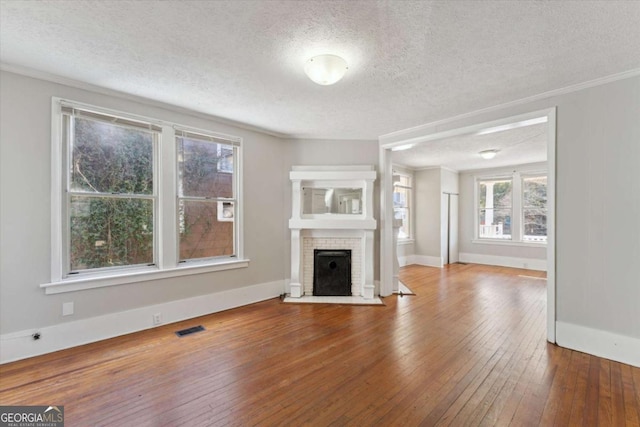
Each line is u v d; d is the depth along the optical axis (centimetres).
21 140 246
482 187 749
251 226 410
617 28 187
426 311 375
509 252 699
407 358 251
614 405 190
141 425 171
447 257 744
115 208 301
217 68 243
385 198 446
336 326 323
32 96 251
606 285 255
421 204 748
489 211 737
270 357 252
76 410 183
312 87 278
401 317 353
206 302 362
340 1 164
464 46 209
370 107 330
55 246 261
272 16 177
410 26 186
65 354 254
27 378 218
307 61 226
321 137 448
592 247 262
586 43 204
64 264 271
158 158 327
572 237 273
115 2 165
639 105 240
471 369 233
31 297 250
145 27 189
